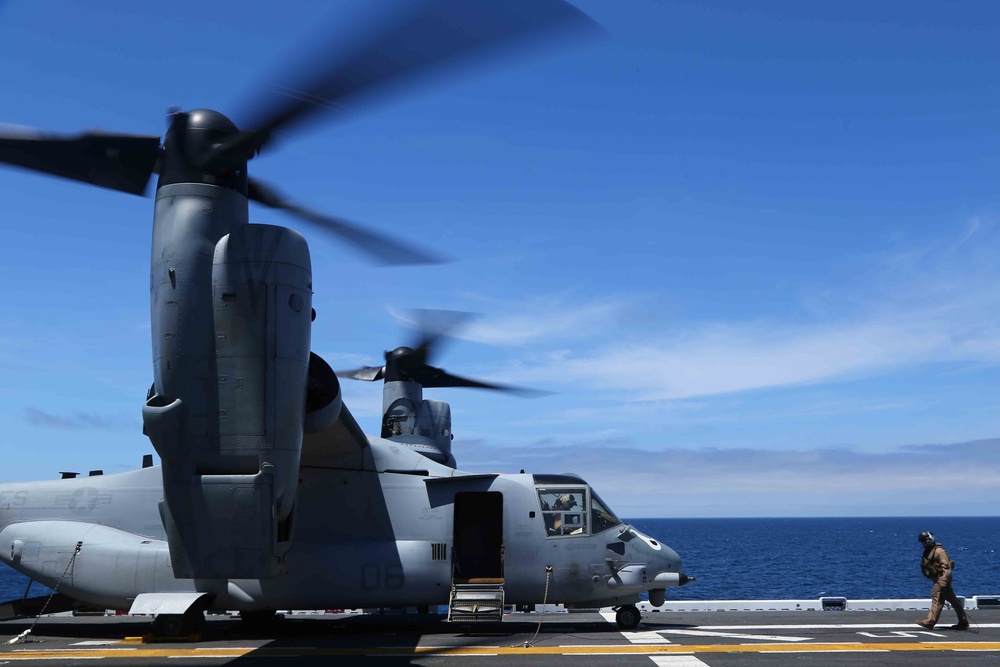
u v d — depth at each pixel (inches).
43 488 611.5
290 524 439.8
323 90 317.7
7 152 412.8
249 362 420.2
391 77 287.9
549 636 540.1
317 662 433.4
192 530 416.5
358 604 581.0
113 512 599.8
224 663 433.7
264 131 393.4
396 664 423.8
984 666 408.8
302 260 438.6
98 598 572.4
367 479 601.0
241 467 419.5
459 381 729.6
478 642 512.1
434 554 587.8
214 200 434.3
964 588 1988.2
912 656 441.1
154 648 498.0
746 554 3806.6
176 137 433.7
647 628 589.0
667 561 599.2
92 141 421.7
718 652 458.9
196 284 425.7
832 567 2805.1
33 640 549.0
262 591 569.3
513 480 610.2
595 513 607.8
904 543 5359.3
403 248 417.4
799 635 537.6
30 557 579.8
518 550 593.3
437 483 604.4
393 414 713.0
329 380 477.7
